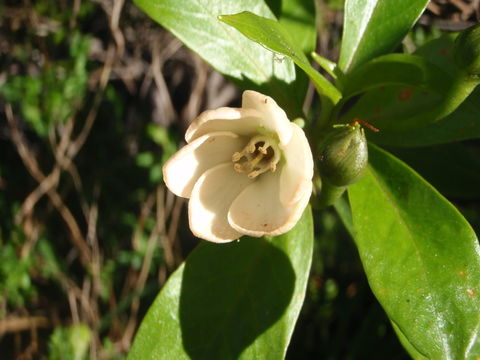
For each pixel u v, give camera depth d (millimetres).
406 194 151
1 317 411
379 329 320
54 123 377
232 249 167
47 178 377
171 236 369
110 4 328
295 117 168
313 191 161
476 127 167
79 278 415
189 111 363
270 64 170
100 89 337
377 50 168
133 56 368
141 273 378
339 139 133
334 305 371
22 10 349
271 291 162
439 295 138
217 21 166
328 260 377
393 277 142
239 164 143
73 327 396
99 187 411
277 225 132
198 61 334
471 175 207
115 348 397
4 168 423
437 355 133
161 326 163
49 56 362
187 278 166
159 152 417
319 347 373
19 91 373
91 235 394
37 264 411
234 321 162
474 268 139
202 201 141
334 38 302
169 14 163
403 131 170
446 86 149
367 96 174
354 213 151
